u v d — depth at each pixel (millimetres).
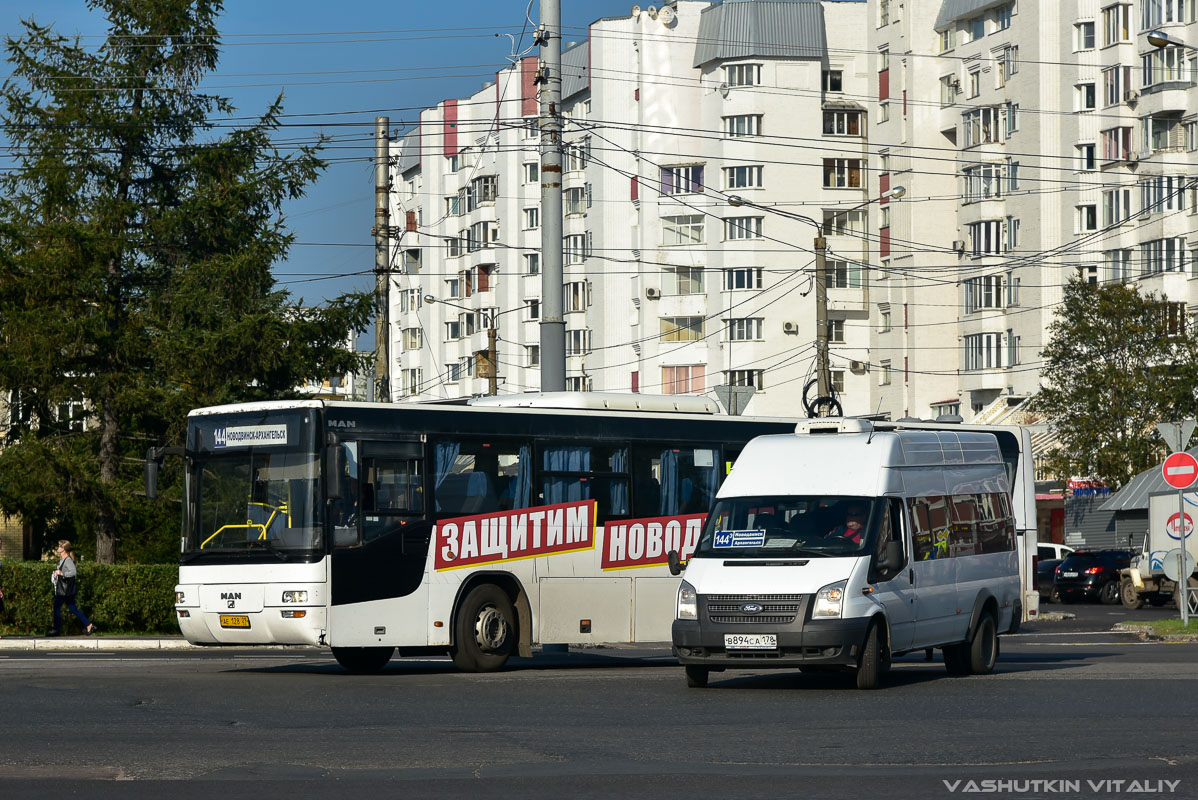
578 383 133375
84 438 51438
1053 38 107000
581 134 133500
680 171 126875
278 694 24484
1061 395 84750
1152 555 63531
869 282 125188
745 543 25859
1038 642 41844
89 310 50719
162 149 52219
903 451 27109
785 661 24562
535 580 30797
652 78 128250
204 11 52312
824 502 26109
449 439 30000
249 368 50406
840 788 14836
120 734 18875
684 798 14305
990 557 29500
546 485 31172
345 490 27766
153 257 51906
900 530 26391
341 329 52188
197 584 28969
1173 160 99250
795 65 124875
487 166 148875
